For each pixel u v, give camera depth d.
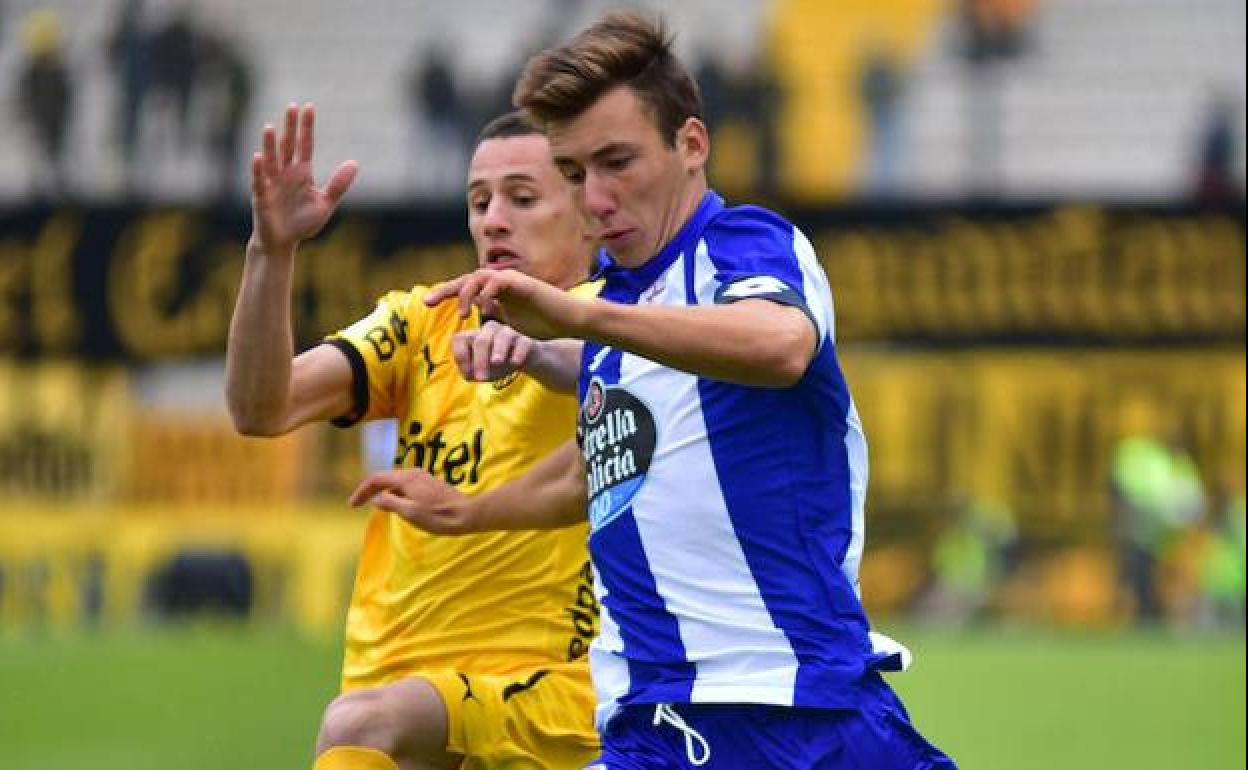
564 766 19.11
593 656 16.25
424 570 19.09
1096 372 69.81
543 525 17.91
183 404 72.25
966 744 42.19
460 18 82.06
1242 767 39.72
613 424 15.87
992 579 70.19
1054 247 69.81
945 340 70.25
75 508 71.88
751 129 76.56
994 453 70.19
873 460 70.44
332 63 82.25
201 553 71.06
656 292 15.60
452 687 18.61
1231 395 69.56
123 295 72.25
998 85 80.44
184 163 78.88
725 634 15.46
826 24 78.81
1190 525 69.81
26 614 71.38
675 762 15.63
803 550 15.48
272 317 17.08
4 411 72.25
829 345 15.42
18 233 72.38
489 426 19.05
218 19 80.75
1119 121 80.06
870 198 70.50
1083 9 82.19
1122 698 49.50
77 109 79.12
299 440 71.12
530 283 13.95
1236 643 62.91
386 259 70.56
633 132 15.32
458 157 78.94
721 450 15.45
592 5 81.88
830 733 15.38
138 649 57.59
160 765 38.50
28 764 38.91
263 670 52.59
